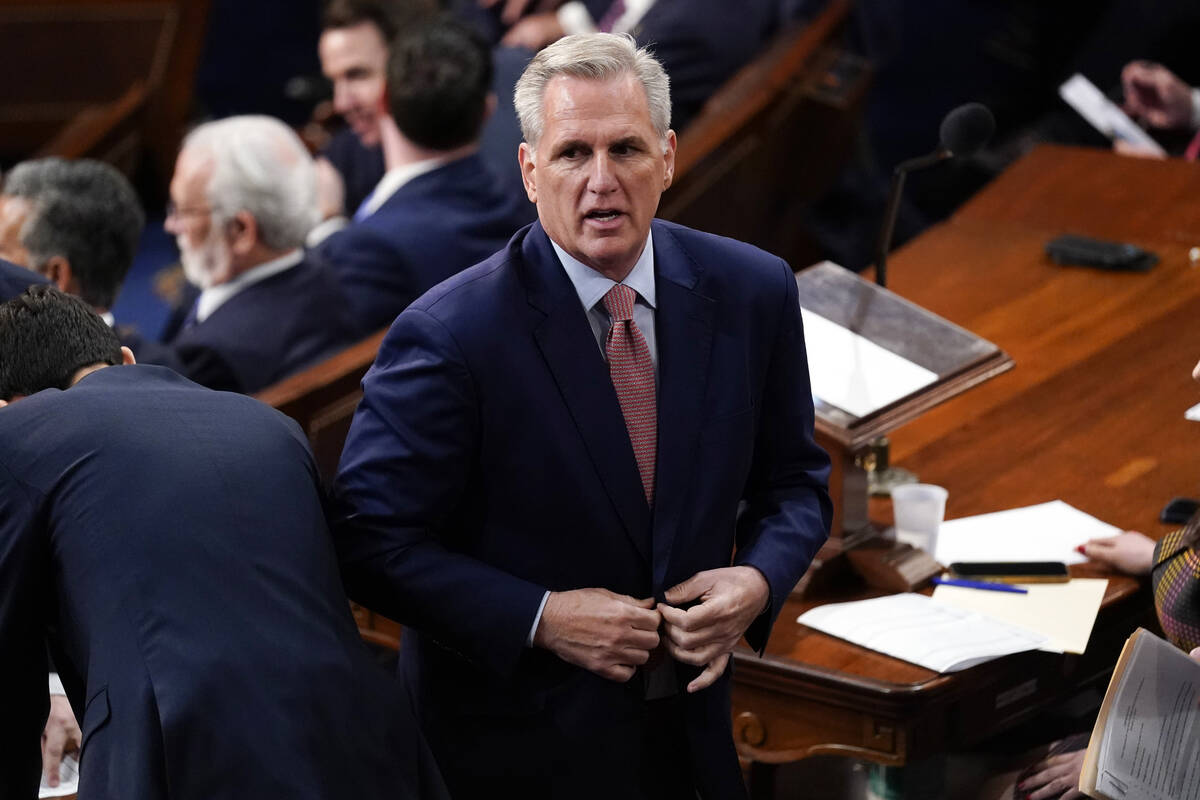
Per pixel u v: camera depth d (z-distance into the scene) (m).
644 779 8.52
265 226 14.38
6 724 7.86
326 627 7.80
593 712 8.34
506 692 8.37
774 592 8.28
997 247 15.86
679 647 7.99
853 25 21.30
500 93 19.08
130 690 7.43
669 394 8.17
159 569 7.61
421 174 15.84
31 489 7.79
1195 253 15.27
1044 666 9.68
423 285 15.44
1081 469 11.73
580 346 8.05
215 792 7.33
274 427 8.34
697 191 17.62
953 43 23.70
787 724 9.45
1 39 26.62
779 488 8.89
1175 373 13.03
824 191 20.28
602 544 8.14
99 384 8.29
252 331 14.23
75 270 12.73
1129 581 10.19
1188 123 18.59
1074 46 22.41
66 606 7.73
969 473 11.81
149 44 26.88
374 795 7.69
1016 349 13.70
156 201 27.92
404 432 7.96
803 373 8.76
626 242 7.72
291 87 28.05
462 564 8.05
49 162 12.90
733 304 8.37
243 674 7.48
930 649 9.23
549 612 7.94
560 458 8.02
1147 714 7.98
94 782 7.42
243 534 7.79
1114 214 16.28
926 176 22.58
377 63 20.34
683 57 19.86
